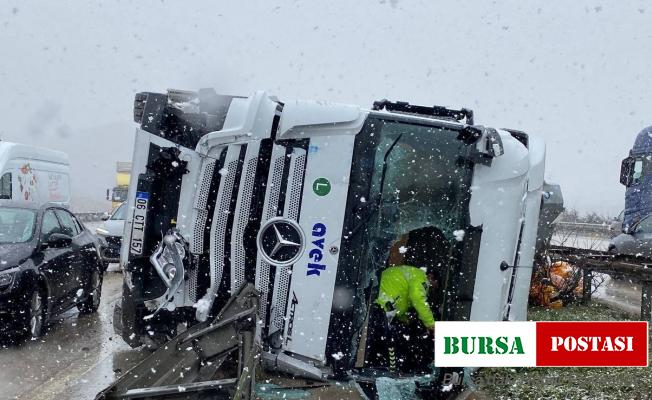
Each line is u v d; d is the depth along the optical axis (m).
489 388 5.55
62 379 6.02
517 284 5.27
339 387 4.64
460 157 5.00
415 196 4.98
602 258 9.82
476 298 4.97
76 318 9.06
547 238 10.16
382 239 4.95
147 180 5.16
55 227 8.71
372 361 5.12
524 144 5.66
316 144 4.91
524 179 5.13
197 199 5.05
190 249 5.06
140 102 5.43
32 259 7.61
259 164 4.96
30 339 7.44
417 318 5.41
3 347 7.24
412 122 4.99
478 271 4.98
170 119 5.22
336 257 4.83
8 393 5.60
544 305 10.18
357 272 4.84
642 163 14.23
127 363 6.55
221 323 4.34
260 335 4.64
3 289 7.10
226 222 5.00
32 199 13.27
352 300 4.82
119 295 11.12
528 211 5.38
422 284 5.17
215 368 4.27
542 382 5.74
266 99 5.04
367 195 4.87
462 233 4.95
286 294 4.86
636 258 9.10
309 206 4.88
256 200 4.95
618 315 9.49
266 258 4.88
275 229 4.88
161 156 5.07
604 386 5.66
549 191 10.18
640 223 13.10
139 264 5.23
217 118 5.20
